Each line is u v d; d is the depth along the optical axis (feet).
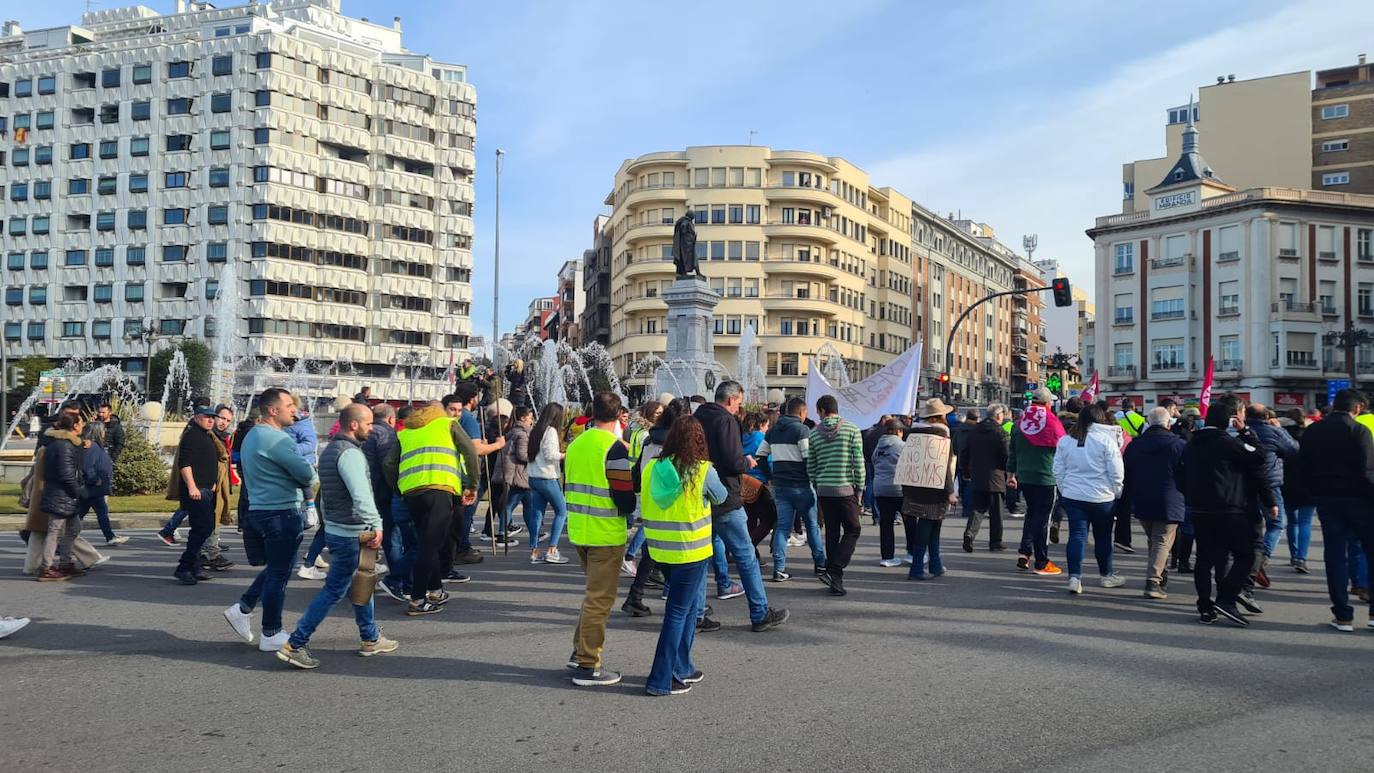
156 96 238.68
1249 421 36.81
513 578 35.42
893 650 24.22
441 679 21.18
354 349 244.01
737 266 239.71
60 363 242.99
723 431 26.25
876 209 276.21
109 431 53.11
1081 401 42.83
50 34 265.13
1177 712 18.88
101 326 241.14
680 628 19.98
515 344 344.90
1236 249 196.13
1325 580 36.45
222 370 180.45
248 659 22.91
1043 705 19.31
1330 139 224.94
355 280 245.04
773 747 16.74
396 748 16.65
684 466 19.93
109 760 16.01
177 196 236.22
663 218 243.81
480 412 51.31
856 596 32.12
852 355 256.73
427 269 256.73
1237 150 232.32
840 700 19.66
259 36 231.50
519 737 17.26
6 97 249.96
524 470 40.93
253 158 231.30
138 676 21.33
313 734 17.39
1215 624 27.73
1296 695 20.16
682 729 17.75
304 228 236.02
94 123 243.60
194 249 234.38
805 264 239.50
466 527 38.09
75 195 244.42
